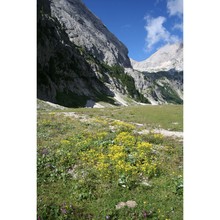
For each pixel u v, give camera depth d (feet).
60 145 52.11
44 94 304.30
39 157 44.70
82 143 53.16
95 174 40.96
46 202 32.99
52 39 383.45
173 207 32.89
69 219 30.89
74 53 446.60
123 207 32.91
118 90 548.31
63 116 96.53
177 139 66.39
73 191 36.50
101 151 49.24
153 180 40.14
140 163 44.91
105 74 556.10
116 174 40.40
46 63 343.26
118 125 78.95
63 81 379.55
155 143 60.18
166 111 139.54
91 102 392.88
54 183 38.45
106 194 36.04
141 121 114.62
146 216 31.24
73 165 43.75
